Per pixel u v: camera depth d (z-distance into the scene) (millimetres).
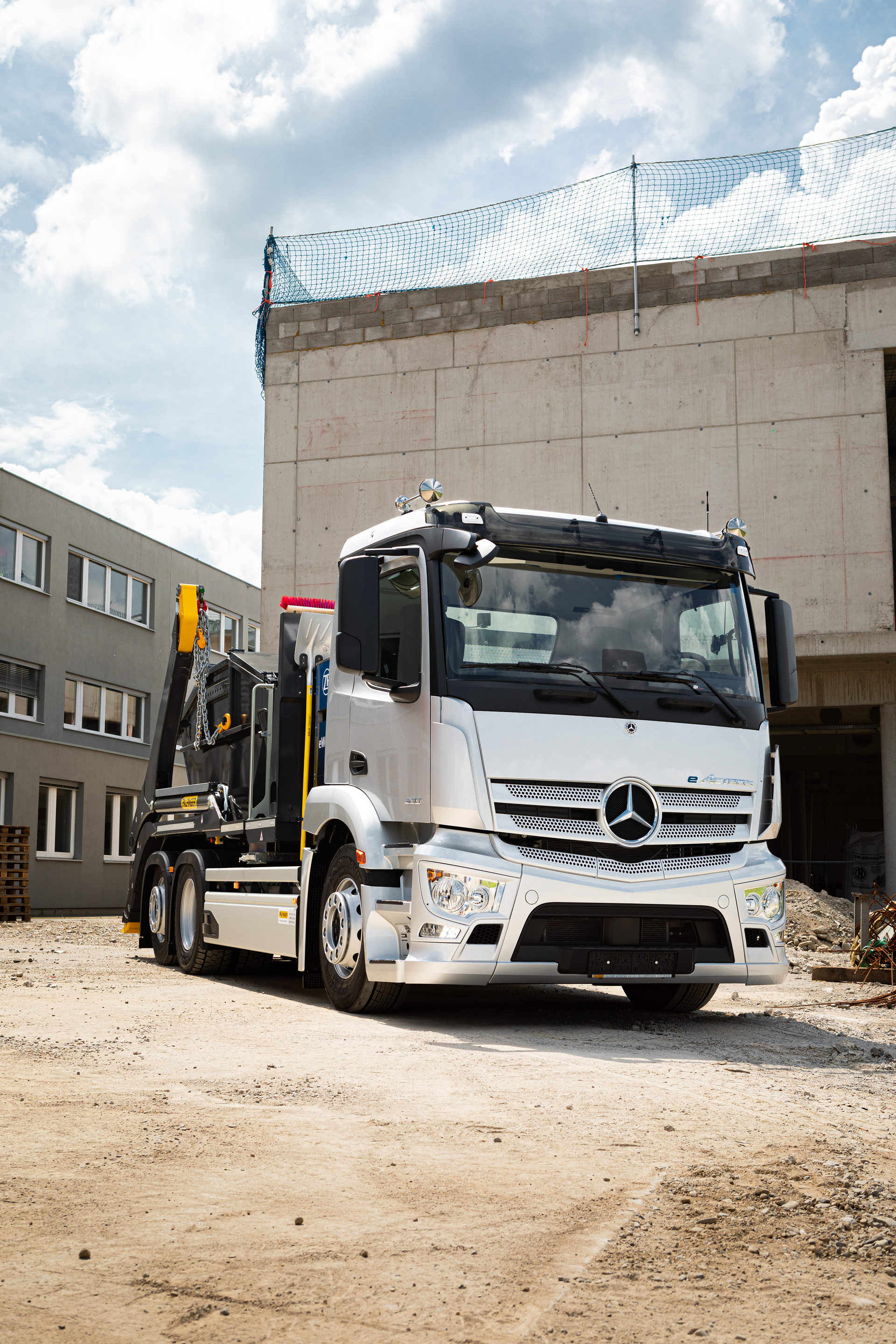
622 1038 7242
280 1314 2723
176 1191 3637
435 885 7156
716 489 18359
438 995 9836
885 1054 6812
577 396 19031
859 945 12414
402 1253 3123
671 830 7523
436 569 7547
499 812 7191
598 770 7363
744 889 7684
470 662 7391
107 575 34375
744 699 7977
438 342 19625
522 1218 3432
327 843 8734
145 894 13469
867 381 18094
